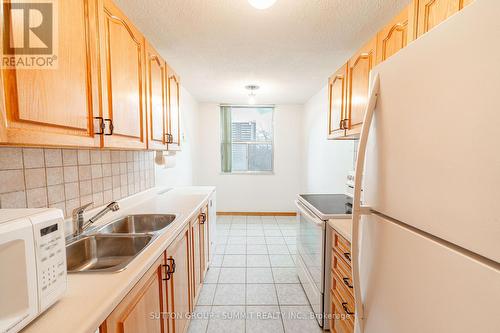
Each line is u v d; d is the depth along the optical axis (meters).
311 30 1.70
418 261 0.55
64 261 0.69
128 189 2.02
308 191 4.11
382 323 0.69
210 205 2.56
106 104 1.09
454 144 0.46
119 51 1.21
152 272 1.00
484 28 0.40
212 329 1.68
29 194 1.06
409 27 1.05
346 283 1.34
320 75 2.73
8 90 0.65
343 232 1.36
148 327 0.97
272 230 3.80
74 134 0.90
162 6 1.42
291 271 2.49
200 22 1.60
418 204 0.55
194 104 4.08
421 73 0.54
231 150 4.57
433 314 0.51
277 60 2.29
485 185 0.40
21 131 0.68
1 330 0.51
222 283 2.26
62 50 0.83
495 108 0.39
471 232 0.43
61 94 0.83
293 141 4.54
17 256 0.55
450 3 0.83
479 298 0.41
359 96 1.57
